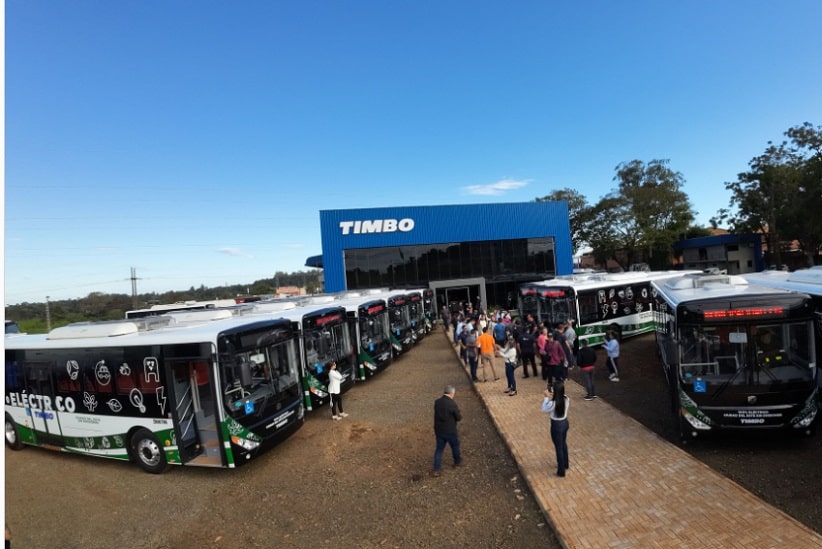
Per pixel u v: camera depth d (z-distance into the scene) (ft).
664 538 20.48
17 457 40.14
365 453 35.29
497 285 129.70
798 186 149.69
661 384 46.80
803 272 43.45
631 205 188.44
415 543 22.89
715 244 185.57
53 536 26.40
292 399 36.78
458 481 29.25
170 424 32.42
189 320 41.39
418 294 93.04
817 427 32.53
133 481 33.09
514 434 35.29
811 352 28.53
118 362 34.14
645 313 73.36
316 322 47.24
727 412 28.89
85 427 35.81
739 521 21.11
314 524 25.59
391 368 68.85
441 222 127.54
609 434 33.14
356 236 124.98
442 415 30.83
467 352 56.39
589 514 23.03
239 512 27.63
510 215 130.93
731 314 29.32
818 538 19.44
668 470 26.68
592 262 309.22
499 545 22.08
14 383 39.68
